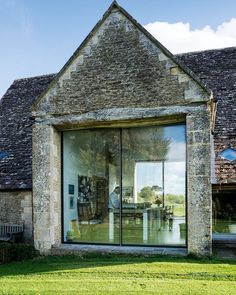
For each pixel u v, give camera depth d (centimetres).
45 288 635
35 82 1820
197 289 612
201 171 889
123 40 983
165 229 995
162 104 934
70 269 780
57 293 604
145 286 634
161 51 948
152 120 977
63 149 1091
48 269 793
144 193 1030
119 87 972
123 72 973
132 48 973
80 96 1001
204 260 844
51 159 1019
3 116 1627
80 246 1015
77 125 1031
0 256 891
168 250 947
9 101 1730
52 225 1002
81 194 1076
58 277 718
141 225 1023
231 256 905
